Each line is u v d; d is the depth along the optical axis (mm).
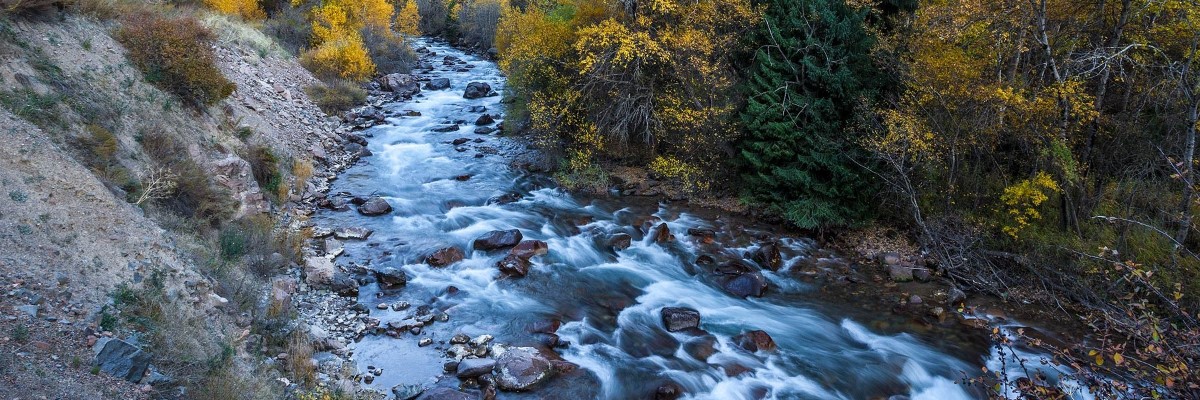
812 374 8461
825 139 12875
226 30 21438
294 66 23266
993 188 12734
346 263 10766
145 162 9930
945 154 12539
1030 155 12086
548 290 10438
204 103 13273
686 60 15047
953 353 9094
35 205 7090
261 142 14414
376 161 17297
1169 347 5637
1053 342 9297
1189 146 9750
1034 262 11055
